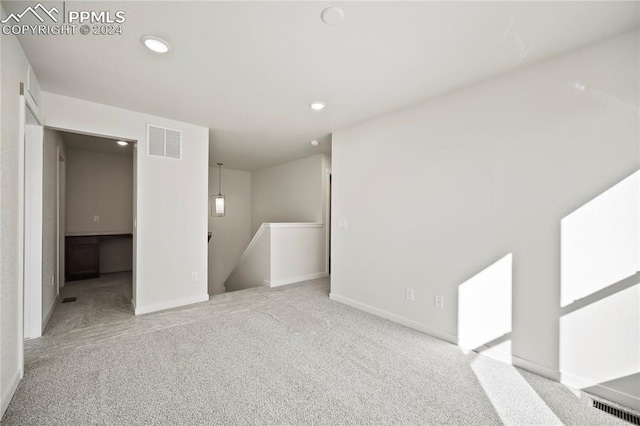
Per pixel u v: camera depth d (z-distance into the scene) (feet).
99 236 16.48
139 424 5.00
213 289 22.25
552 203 6.64
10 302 5.65
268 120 11.16
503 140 7.45
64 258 14.99
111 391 5.90
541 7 5.03
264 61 6.91
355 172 11.64
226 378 6.41
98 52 6.51
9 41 5.50
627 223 5.71
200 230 11.97
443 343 8.39
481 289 7.83
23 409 5.32
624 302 5.72
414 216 9.51
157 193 10.84
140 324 9.54
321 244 17.30
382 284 10.51
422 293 9.23
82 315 10.39
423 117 9.30
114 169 18.07
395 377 6.54
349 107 9.78
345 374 6.63
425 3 4.96
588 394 6.02
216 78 7.75
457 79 7.77
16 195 5.95
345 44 6.21
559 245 6.54
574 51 6.34
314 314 10.69
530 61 6.84
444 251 8.68
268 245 15.03
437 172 8.89
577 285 6.28
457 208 8.37
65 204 15.56
